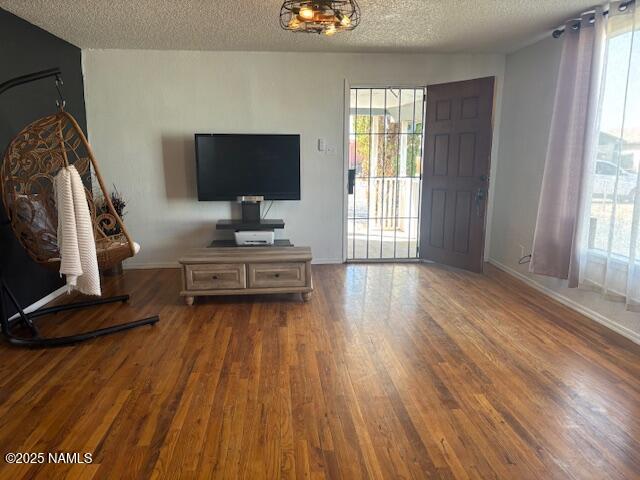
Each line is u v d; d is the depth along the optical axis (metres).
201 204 4.86
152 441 1.92
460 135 4.54
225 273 3.64
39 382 2.42
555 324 3.26
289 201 4.96
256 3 3.11
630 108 2.86
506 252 4.79
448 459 1.82
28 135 2.90
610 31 3.05
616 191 2.97
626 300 2.88
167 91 4.62
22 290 3.42
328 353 2.78
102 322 3.31
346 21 2.55
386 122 5.23
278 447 1.89
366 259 5.21
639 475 1.73
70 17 3.43
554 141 3.59
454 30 3.84
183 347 2.87
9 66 3.30
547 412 2.15
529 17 3.47
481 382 2.42
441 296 3.91
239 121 4.74
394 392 2.32
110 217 3.07
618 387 2.37
